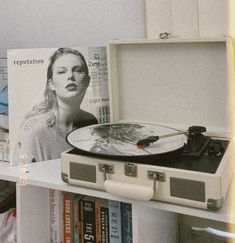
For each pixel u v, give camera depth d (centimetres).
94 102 110
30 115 101
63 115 105
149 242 90
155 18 109
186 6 103
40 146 103
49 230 107
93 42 126
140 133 94
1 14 141
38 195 102
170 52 104
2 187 132
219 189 72
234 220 72
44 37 134
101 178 83
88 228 102
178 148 82
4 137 105
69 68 105
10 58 97
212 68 100
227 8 98
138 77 110
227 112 100
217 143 90
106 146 84
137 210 83
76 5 127
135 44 107
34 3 134
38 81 101
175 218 115
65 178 88
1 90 107
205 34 102
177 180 75
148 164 79
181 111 106
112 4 121
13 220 108
